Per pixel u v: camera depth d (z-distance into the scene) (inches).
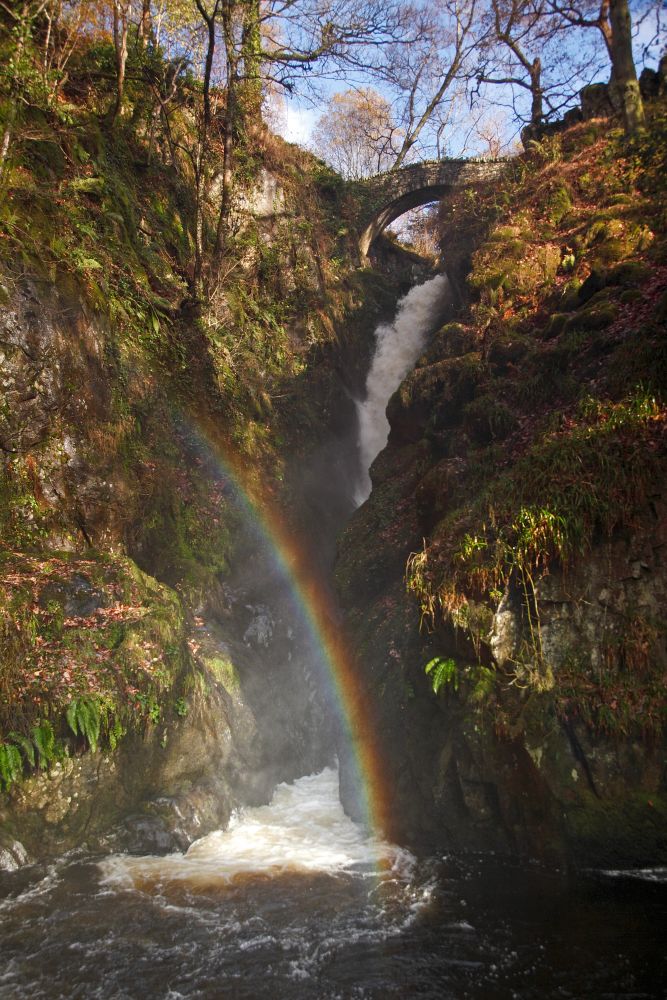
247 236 629.6
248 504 467.2
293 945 201.9
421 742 293.1
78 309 354.6
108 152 470.0
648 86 657.0
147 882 241.6
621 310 377.7
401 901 227.9
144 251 461.1
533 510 267.4
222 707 323.0
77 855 256.2
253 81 660.7
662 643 245.6
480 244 578.2
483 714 260.8
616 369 325.1
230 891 237.0
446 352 482.6
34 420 321.7
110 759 265.7
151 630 293.0
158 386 421.1
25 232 336.2
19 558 287.0
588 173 556.4
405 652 328.5
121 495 358.3
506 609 266.7
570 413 330.0
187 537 405.7
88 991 179.6
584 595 257.0
